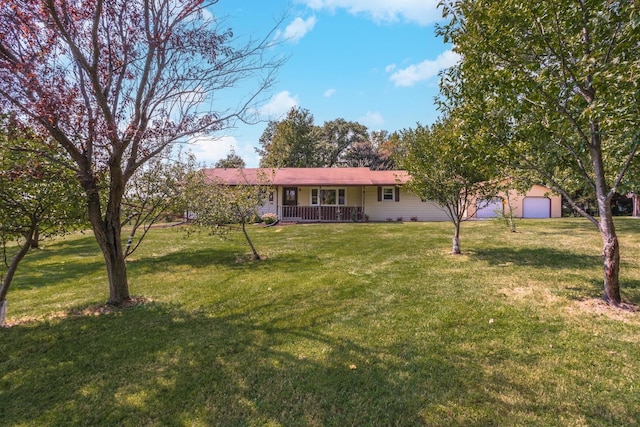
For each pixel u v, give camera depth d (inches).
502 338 159.2
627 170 193.6
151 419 109.0
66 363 146.6
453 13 201.5
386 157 1589.6
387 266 319.0
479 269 294.4
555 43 174.9
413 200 914.7
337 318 189.9
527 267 295.9
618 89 147.6
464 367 134.9
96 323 191.3
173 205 263.9
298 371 135.0
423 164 357.7
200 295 242.4
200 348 157.2
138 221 255.6
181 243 495.5
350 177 917.8
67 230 203.9
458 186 345.7
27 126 173.5
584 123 188.4
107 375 135.9
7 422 109.5
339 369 135.7
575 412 107.3
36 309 218.5
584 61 159.2
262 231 645.9
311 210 892.0
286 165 1520.7
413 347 152.4
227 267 334.3
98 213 210.2
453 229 610.9
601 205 198.5
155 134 205.9
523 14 170.6
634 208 842.8
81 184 193.8
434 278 268.8
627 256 326.3
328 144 1764.3
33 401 120.4
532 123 195.6
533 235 498.6
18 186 171.6
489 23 180.4
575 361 137.1
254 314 200.7
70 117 175.0
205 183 332.8
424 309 199.5
